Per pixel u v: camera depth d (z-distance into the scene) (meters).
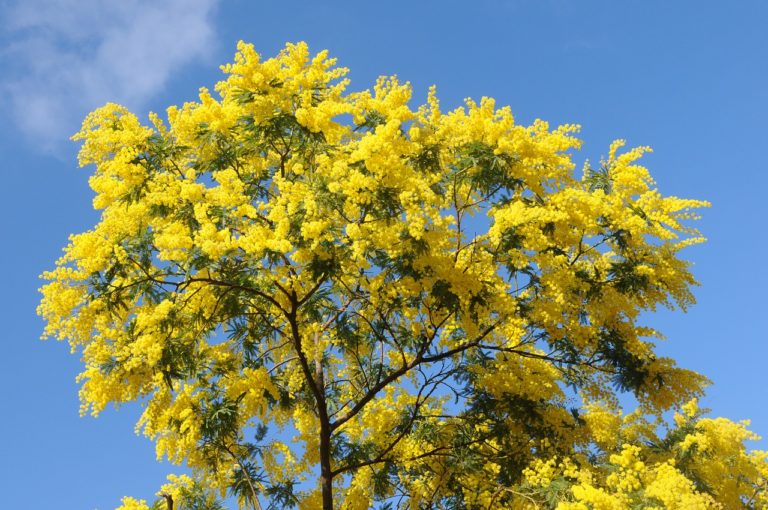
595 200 8.23
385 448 9.70
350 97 9.21
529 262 8.17
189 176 8.08
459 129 8.42
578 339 8.55
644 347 8.57
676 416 9.83
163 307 7.72
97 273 7.74
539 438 8.95
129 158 8.27
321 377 9.70
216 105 8.43
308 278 8.15
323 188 7.86
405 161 8.32
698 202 8.37
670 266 8.53
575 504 6.51
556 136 8.19
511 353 9.44
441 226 8.05
